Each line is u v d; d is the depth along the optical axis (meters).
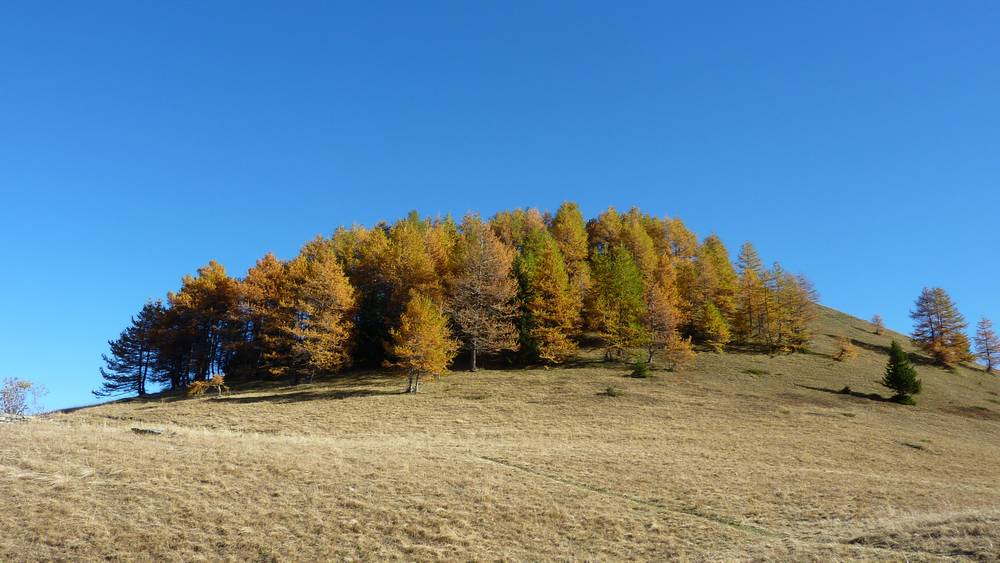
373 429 40.00
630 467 29.58
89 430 33.41
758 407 49.03
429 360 53.75
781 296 77.12
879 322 103.25
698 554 18.64
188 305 68.94
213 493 22.67
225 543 18.78
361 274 74.00
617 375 60.75
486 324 63.59
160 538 18.75
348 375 63.84
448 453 31.47
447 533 20.17
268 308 68.56
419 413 45.41
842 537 19.39
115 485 22.89
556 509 22.78
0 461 25.23
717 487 26.34
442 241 79.62
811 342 81.94
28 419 38.47
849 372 66.75
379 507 22.22
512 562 18.19
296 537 19.47
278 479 24.81
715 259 87.88
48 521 19.33
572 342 67.94
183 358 72.50
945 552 16.94
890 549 17.69
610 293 70.44
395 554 18.55
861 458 34.44
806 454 34.62
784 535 20.33
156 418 44.22
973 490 27.41
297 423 41.81
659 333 66.50
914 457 35.72
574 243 84.44
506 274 68.19
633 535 20.45
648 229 100.19
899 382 56.44
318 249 80.31
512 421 43.06
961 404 58.00
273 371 61.00
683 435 38.94
